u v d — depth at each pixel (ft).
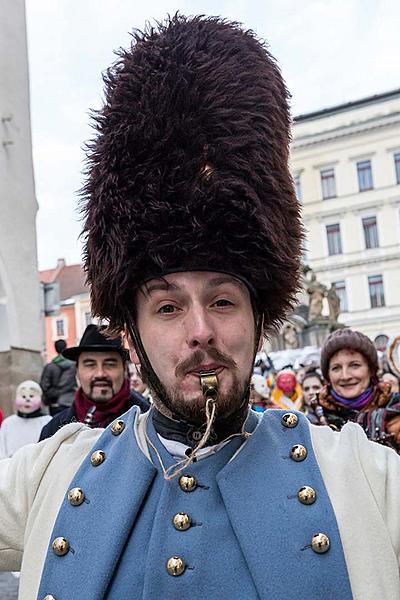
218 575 3.80
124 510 4.14
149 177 4.49
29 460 4.89
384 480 4.18
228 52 4.67
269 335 4.98
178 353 4.09
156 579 3.84
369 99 114.52
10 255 28.40
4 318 27.66
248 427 4.40
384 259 110.83
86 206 4.98
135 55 4.75
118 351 10.67
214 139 4.54
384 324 109.60
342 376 9.70
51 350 124.47
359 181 114.32
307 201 116.26
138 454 4.40
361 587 3.79
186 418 4.14
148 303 4.25
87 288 5.12
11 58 30.42
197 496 4.09
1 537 4.71
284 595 3.68
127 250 4.43
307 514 3.95
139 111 4.61
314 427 4.63
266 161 4.63
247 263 4.40
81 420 10.64
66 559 4.12
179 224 4.31
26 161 30.40
